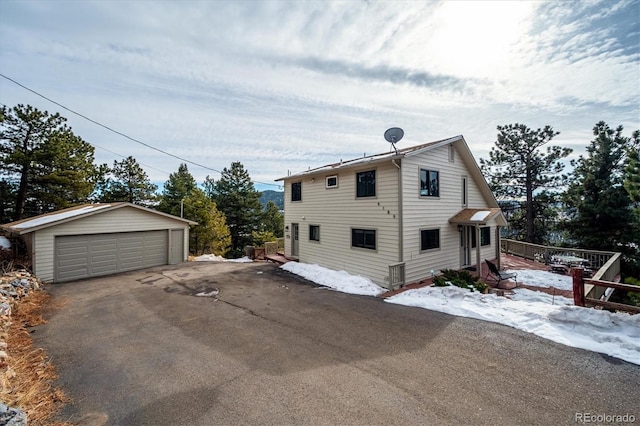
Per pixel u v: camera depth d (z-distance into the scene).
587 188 16.75
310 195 14.19
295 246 15.60
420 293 8.64
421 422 3.19
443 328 6.07
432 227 11.30
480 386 3.90
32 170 17.67
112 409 3.52
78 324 6.63
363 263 11.41
